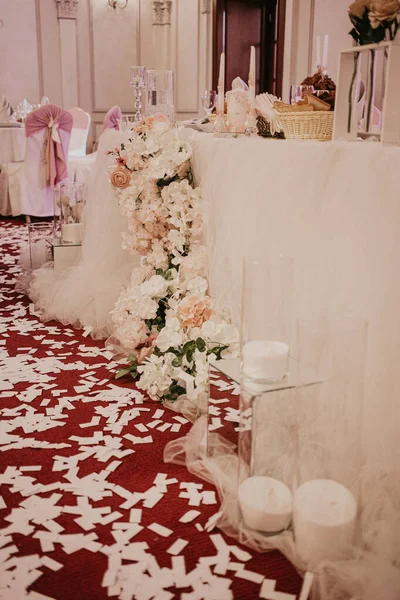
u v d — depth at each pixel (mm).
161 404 2107
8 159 6266
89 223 3139
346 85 1768
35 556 1325
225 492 1547
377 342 1485
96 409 2053
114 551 1345
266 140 1997
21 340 2770
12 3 7809
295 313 1785
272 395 1425
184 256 2404
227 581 1257
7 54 7922
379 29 1612
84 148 6785
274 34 7543
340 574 1218
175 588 1238
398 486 1429
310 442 1387
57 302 3062
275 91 6500
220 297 2211
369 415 1511
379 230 1465
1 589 1228
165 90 2838
